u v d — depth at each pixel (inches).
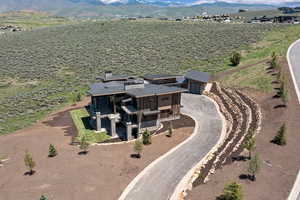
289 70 1689.2
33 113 1744.6
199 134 1219.2
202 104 1625.2
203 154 1029.2
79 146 1202.0
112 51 3221.0
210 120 1381.6
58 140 1296.8
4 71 2696.9
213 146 1092.5
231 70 2082.9
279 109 1242.6
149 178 888.3
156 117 1348.4
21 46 3708.2
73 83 2284.7
